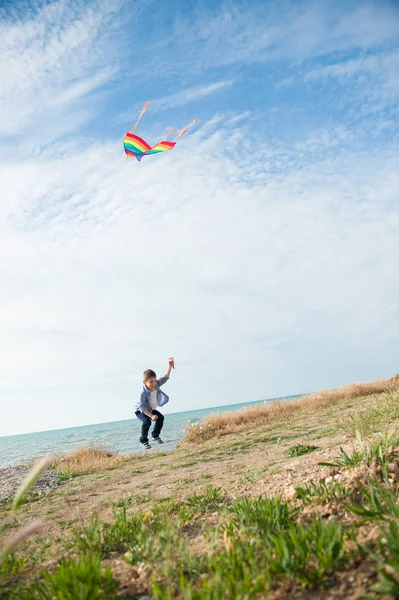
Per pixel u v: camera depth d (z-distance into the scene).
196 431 13.85
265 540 2.78
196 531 3.73
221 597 2.13
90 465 10.65
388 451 4.13
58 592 2.35
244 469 6.86
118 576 2.92
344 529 2.83
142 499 5.81
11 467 12.28
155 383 11.50
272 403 17.66
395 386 16.42
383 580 2.07
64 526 4.88
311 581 2.26
